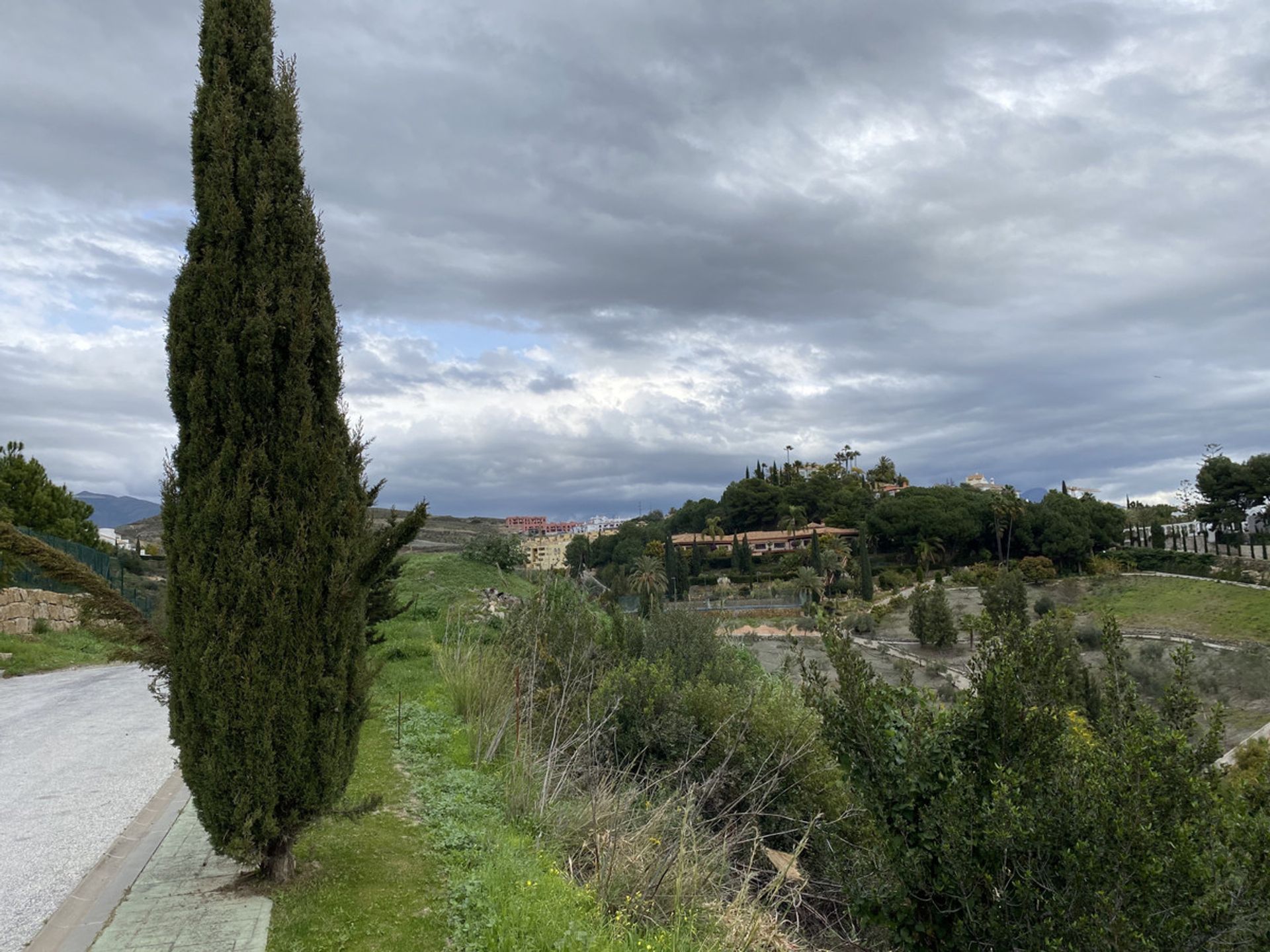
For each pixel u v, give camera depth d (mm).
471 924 4793
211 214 5090
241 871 5539
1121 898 4316
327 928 4688
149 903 5047
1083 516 87188
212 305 5004
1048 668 5250
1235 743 26531
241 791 4840
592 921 5047
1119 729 5059
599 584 15938
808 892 7789
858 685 5629
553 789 7516
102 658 18844
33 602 19953
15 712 11859
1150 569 80562
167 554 5023
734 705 9758
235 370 4980
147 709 12047
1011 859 4852
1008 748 5164
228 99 5188
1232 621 58562
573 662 10867
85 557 22812
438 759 8625
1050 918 4547
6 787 7906
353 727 5379
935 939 5254
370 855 5852
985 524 93938
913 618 55906
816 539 88062
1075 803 4637
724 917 5816
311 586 5066
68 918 4910
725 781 8711
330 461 5199
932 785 5215
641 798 7930
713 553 107250
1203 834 4430
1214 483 83562
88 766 8695
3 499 28688
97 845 6234
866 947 7230
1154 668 36031
